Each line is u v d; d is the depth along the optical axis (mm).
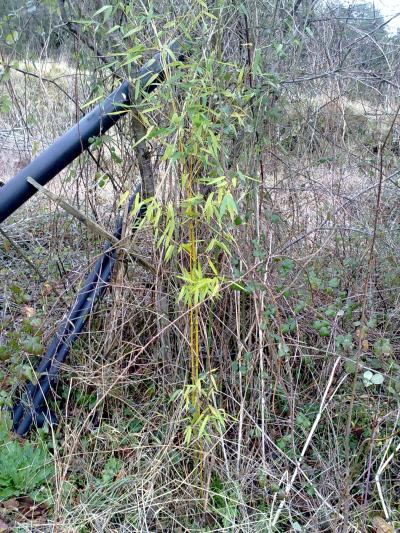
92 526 2020
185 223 2170
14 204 2230
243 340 2463
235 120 2398
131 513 2090
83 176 3240
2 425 2377
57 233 3215
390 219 3049
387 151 3020
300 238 2588
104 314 2721
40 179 2244
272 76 2355
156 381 2553
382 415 2297
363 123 3123
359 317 2660
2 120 4031
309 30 2553
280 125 2799
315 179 3020
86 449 2340
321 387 2512
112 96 2297
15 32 2557
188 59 2104
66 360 2715
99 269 2676
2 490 2180
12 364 2592
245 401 2395
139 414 2371
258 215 2449
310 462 2383
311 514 2152
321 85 2984
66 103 3369
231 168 2404
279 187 2801
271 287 2383
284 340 2453
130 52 1968
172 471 2230
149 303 2590
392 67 3051
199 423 2135
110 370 2459
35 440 2455
